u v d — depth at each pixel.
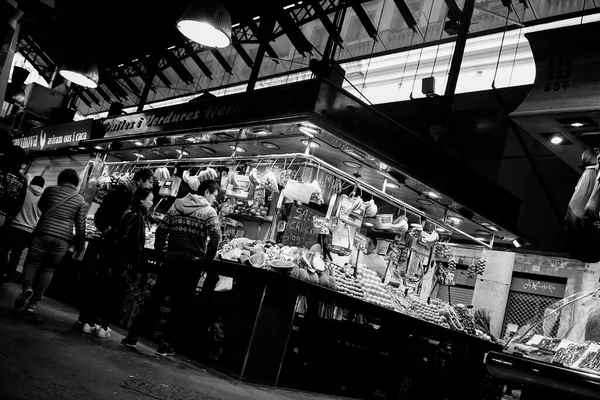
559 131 5.08
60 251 5.50
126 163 10.71
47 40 15.55
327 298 5.95
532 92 5.11
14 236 7.20
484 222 8.31
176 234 5.24
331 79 8.40
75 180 5.73
